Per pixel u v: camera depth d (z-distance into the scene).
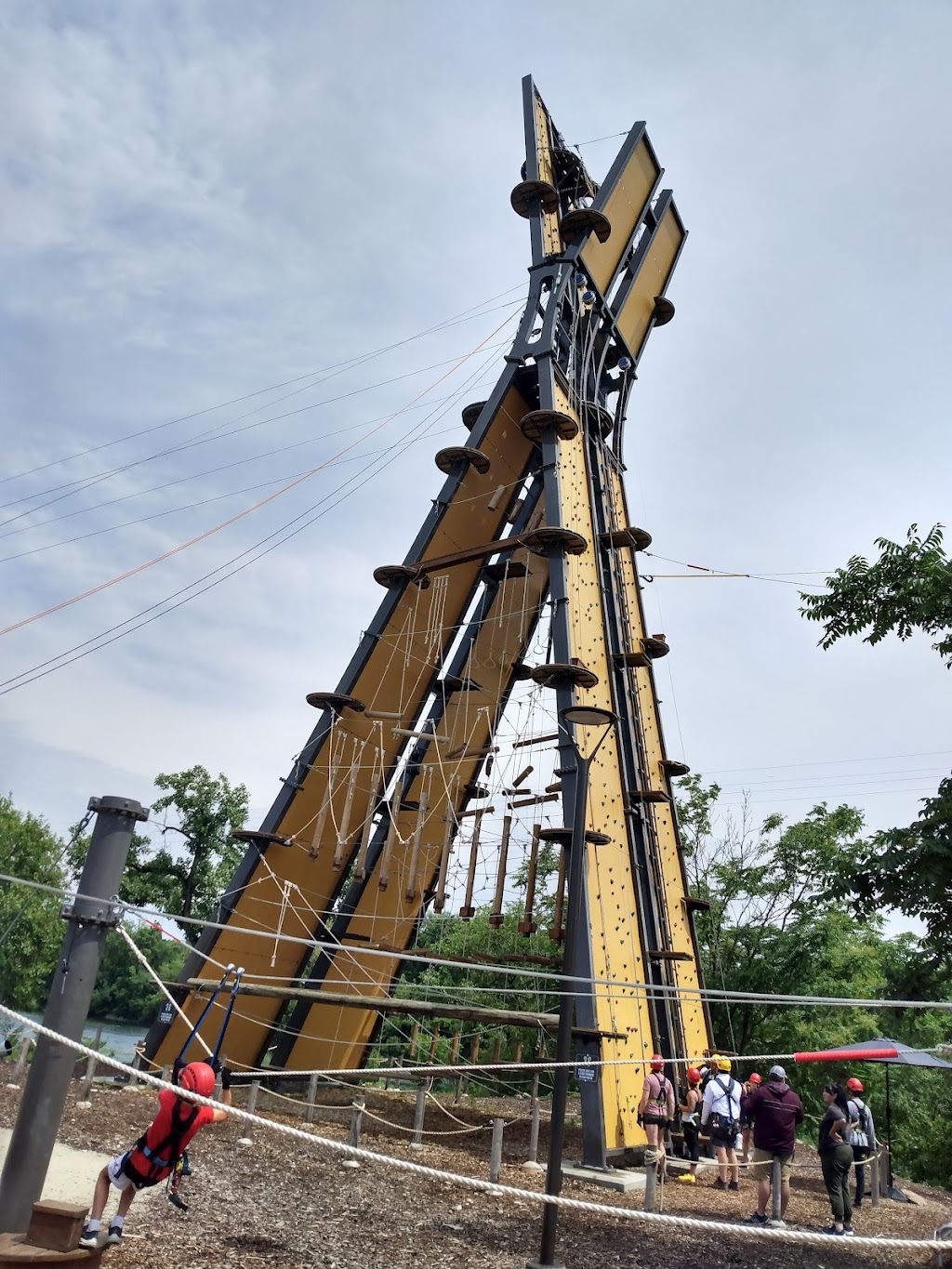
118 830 5.80
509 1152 15.15
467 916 17.11
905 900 10.51
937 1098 31.45
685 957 18.67
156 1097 15.64
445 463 21.69
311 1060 19.55
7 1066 15.19
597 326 24.03
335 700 19.86
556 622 17.66
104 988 52.28
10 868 31.62
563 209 26.27
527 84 24.69
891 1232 12.11
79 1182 9.04
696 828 32.34
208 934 18.78
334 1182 10.76
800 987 28.56
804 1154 21.25
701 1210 12.04
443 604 21.58
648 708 23.02
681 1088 17.88
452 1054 22.88
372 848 20.91
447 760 20.11
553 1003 29.67
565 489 19.89
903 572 11.84
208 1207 8.77
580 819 8.88
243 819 41.31
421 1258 8.04
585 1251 9.07
